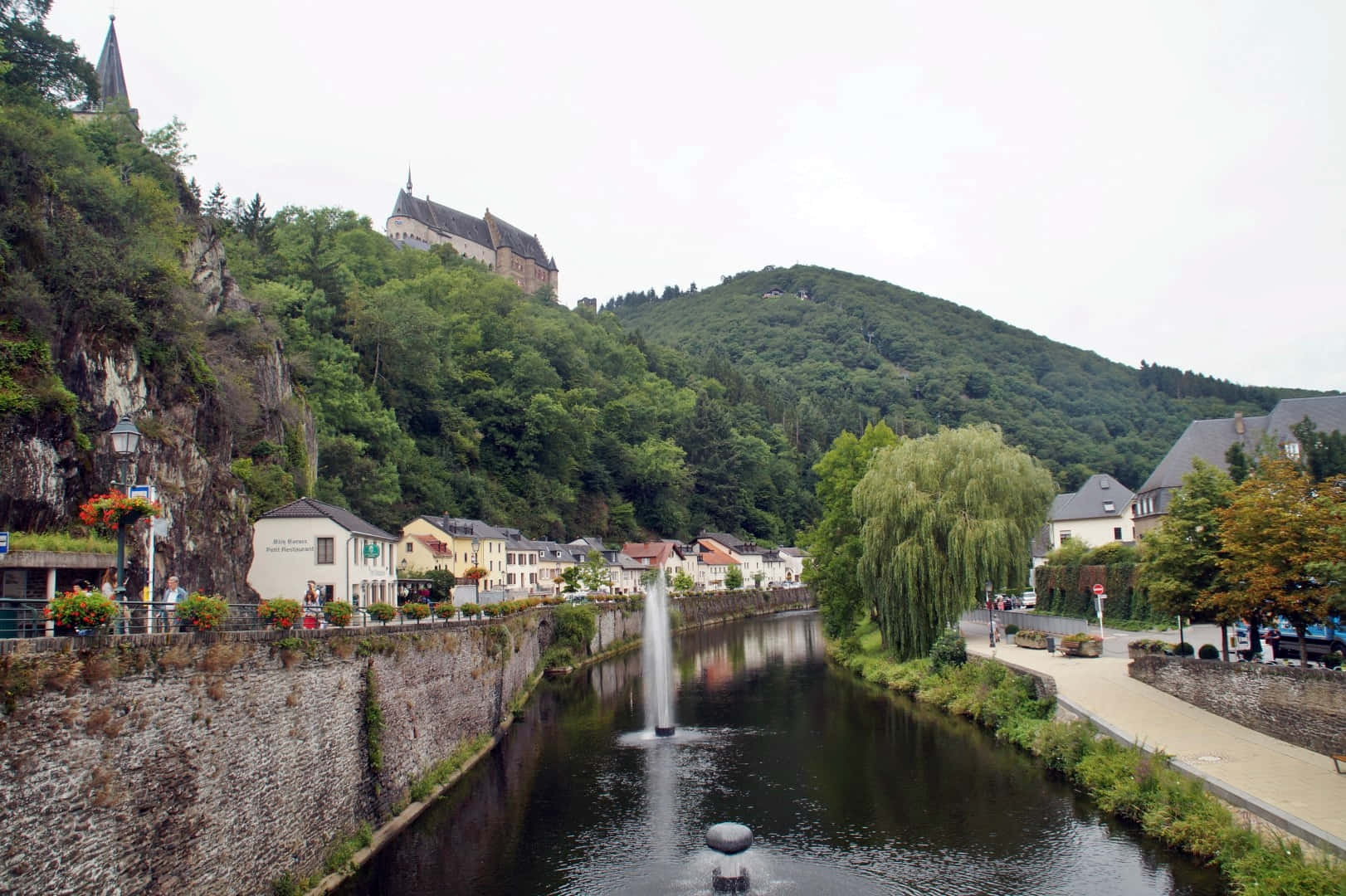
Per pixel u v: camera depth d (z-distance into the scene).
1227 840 21.94
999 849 25.36
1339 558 27.62
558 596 83.50
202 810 17.27
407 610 33.91
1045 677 37.56
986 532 48.19
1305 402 70.31
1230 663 31.38
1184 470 71.38
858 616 76.56
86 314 37.38
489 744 39.47
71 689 13.95
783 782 33.38
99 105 66.06
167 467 39.31
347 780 24.62
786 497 182.88
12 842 12.56
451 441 109.31
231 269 88.69
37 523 31.59
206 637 17.94
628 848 26.70
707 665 69.00
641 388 163.88
